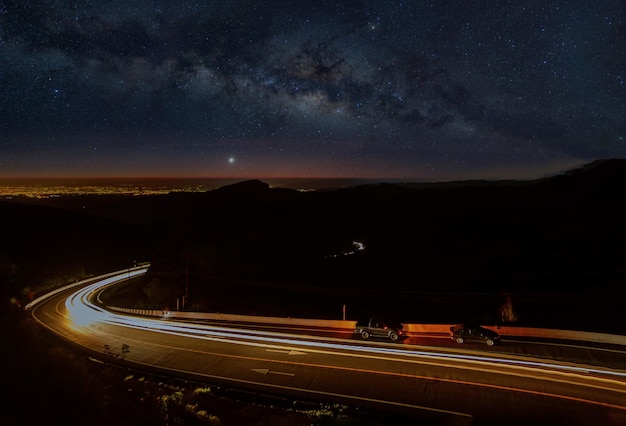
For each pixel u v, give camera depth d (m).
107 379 20.52
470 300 52.94
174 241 88.88
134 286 69.44
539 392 21.67
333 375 25.33
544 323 38.12
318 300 58.03
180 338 35.53
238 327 38.88
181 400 19.75
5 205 125.25
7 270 68.44
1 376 13.29
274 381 24.94
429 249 83.44
